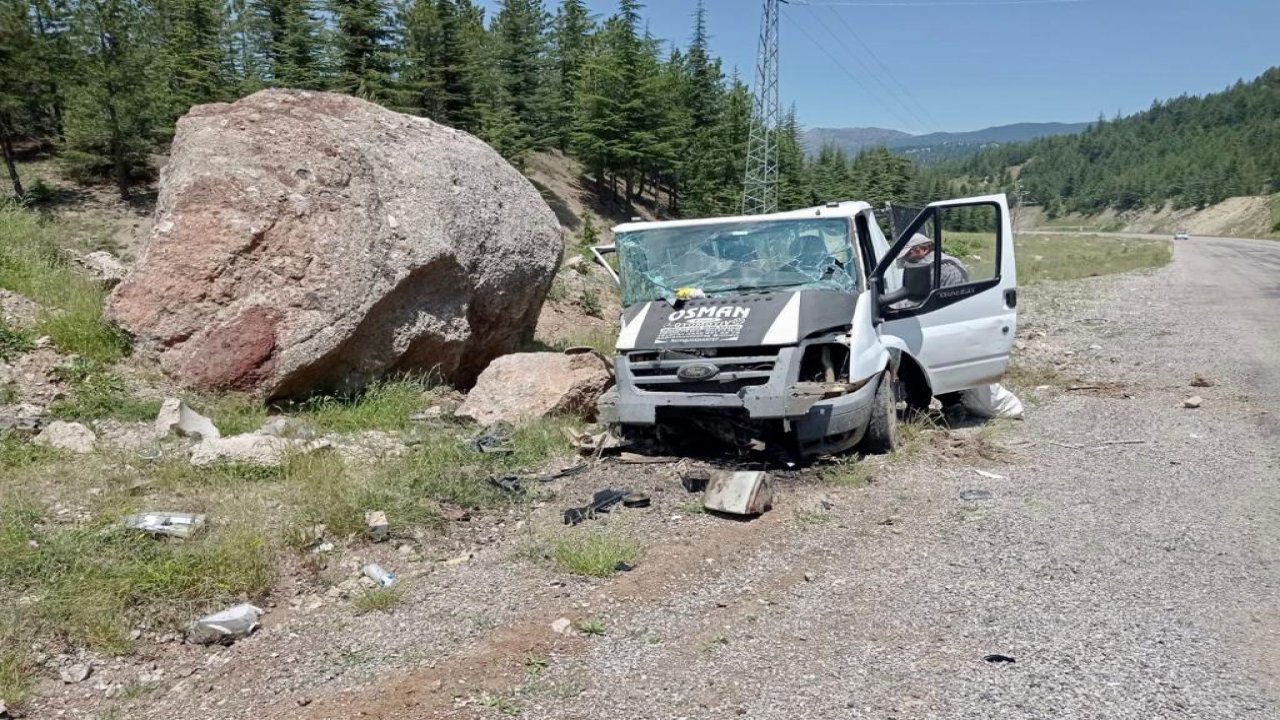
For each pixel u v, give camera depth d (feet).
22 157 122.11
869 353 22.24
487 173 30.53
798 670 12.04
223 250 24.00
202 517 16.26
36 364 22.80
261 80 136.77
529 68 185.06
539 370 26.37
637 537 17.44
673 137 193.57
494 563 16.20
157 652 13.00
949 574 15.42
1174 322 55.11
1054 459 23.41
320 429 23.30
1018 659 12.23
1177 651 12.43
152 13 131.75
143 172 120.06
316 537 16.43
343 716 11.12
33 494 16.69
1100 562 15.85
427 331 26.94
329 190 25.53
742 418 21.70
